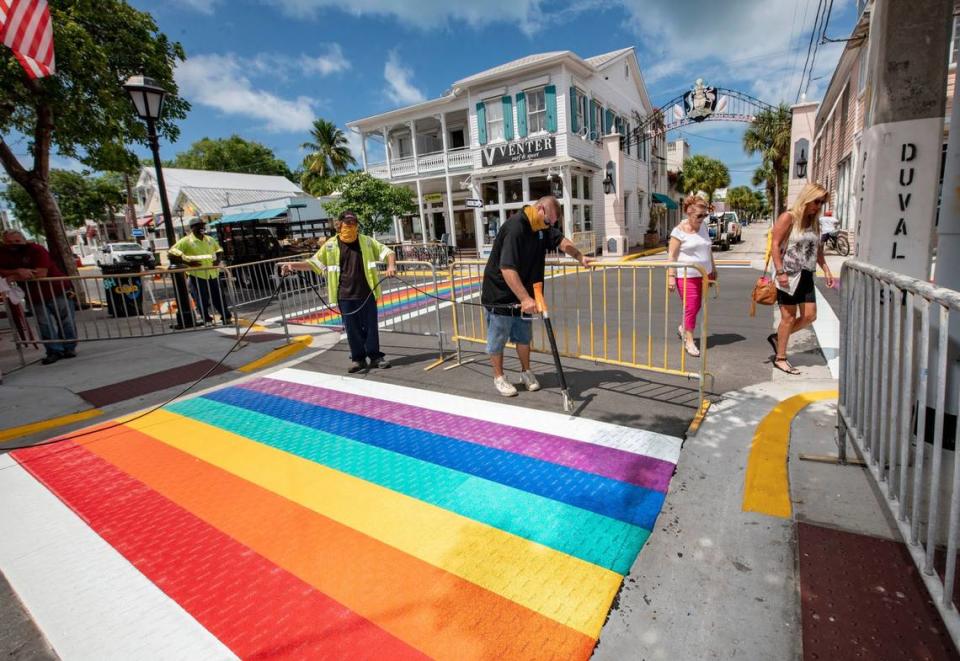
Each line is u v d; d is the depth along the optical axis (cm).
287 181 3450
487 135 2014
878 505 240
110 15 1014
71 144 1210
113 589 223
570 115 1862
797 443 306
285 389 493
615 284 1102
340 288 514
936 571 188
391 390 467
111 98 1034
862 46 1044
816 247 418
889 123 280
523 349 418
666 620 186
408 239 2638
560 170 1845
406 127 2422
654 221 2744
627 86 2450
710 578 205
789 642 173
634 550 225
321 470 320
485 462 313
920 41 267
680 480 278
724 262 1475
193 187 2859
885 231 290
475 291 1029
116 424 424
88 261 4359
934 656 162
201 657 183
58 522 281
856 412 254
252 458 345
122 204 4006
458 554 229
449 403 421
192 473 328
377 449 344
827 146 2141
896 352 202
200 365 591
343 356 612
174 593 218
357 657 178
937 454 166
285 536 253
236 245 1435
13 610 214
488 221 2186
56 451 374
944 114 270
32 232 3219
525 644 178
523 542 235
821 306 730
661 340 589
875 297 223
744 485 268
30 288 618
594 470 294
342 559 232
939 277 266
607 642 178
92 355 677
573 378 461
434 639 183
